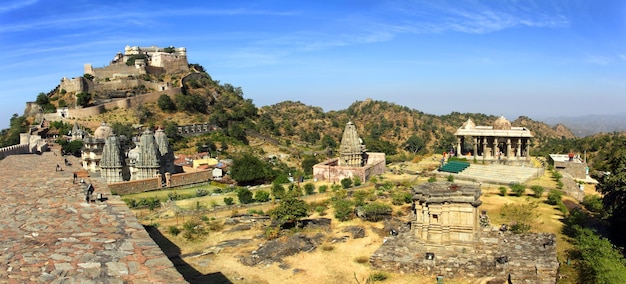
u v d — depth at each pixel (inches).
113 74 7332.7
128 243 733.9
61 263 643.5
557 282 1380.4
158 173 3408.0
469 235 1578.5
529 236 1674.5
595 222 1998.0
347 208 2207.2
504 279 1395.2
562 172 3499.0
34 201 1002.7
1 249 696.4
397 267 1509.6
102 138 3754.9
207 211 2444.6
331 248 1758.1
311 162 4500.5
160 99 6624.0
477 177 3080.7
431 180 3034.0
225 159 5059.1
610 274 1310.3
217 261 1665.8
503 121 3848.4
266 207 2554.1
